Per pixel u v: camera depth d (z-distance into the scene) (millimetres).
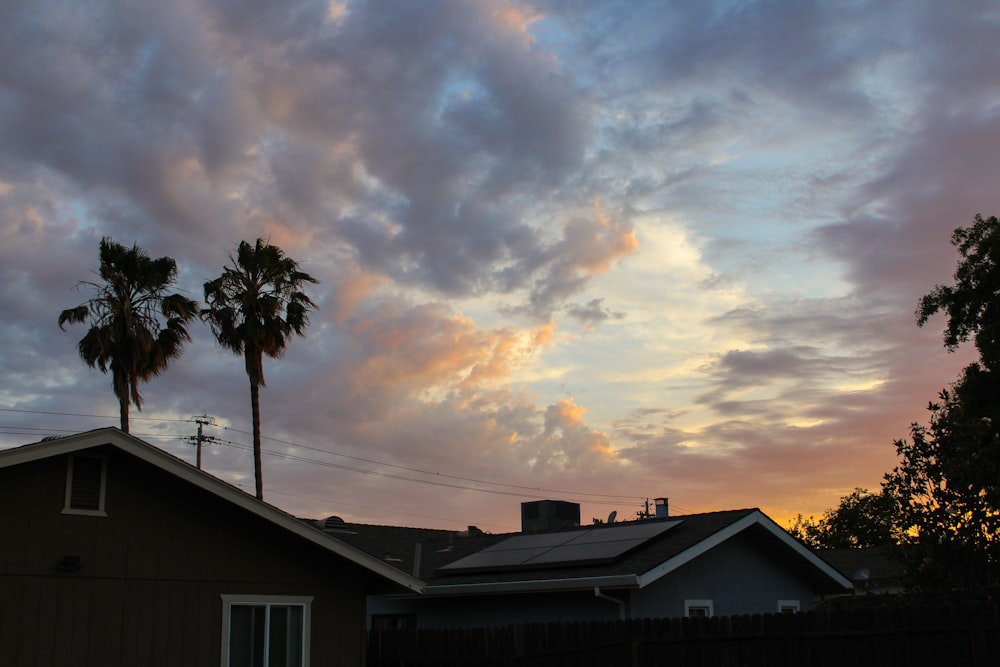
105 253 33500
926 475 18422
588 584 18859
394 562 26328
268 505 15266
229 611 15047
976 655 13742
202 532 15039
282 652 15570
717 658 16078
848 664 14938
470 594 21562
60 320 32344
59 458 13820
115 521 14148
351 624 16547
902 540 19391
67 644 13336
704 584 20312
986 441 18281
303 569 16141
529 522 31422
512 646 16734
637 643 16734
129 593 14062
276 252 34812
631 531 21750
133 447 14055
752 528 21062
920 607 14500
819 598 24391
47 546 13438
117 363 32531
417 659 18594
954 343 35656
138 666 13914
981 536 17750
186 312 33750
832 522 55281
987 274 34188
